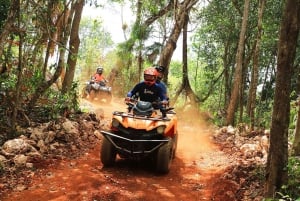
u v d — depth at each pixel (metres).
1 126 9.18
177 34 18.69
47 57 11.18
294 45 5.59
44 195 6.26
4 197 6.10
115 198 6.29
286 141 5.89
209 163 9.12
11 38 9.64
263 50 18.56
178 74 29.53
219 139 12.73
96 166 7.97
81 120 11.20
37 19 10.11
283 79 5.69
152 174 7.82
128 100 8.50
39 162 7.63
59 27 11.75
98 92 19.45
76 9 12.41
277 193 5.88
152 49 21.56
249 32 19.20
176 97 20.95
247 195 6.57
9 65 9.89
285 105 5.77
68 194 6.33
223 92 27.55
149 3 20.78
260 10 14.01
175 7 18.64
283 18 5.60
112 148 7.85
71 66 12.42
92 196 6.29
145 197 6.49
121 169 7.91
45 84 10.84
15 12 8.45
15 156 7.48
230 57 22.59
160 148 7.68
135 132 7.77
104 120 13.29
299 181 6.11
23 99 10.74
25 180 6.79
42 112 10.93
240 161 8.70
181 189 7.08
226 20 20.62
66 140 9.23
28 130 9.20
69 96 11.91
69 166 7.75
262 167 7.31
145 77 8.55
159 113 8.61
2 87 9.71
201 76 31.06
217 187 7.10
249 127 13.87
